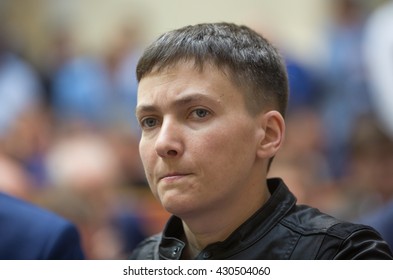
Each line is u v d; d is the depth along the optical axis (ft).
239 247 12.35
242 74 12.19
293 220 12.55
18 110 36.52
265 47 12.81
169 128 11.81
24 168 32.73
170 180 11.81
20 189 23.26
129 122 38.47
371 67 26.50
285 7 47.37
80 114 40.70
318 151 34.76
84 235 24.61
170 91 11.92
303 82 36.42
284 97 13.01
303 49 43.24
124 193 31.60
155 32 48.67
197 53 12.10
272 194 12.76
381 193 24.71
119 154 34.78
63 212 24.36
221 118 11.89
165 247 13.30
